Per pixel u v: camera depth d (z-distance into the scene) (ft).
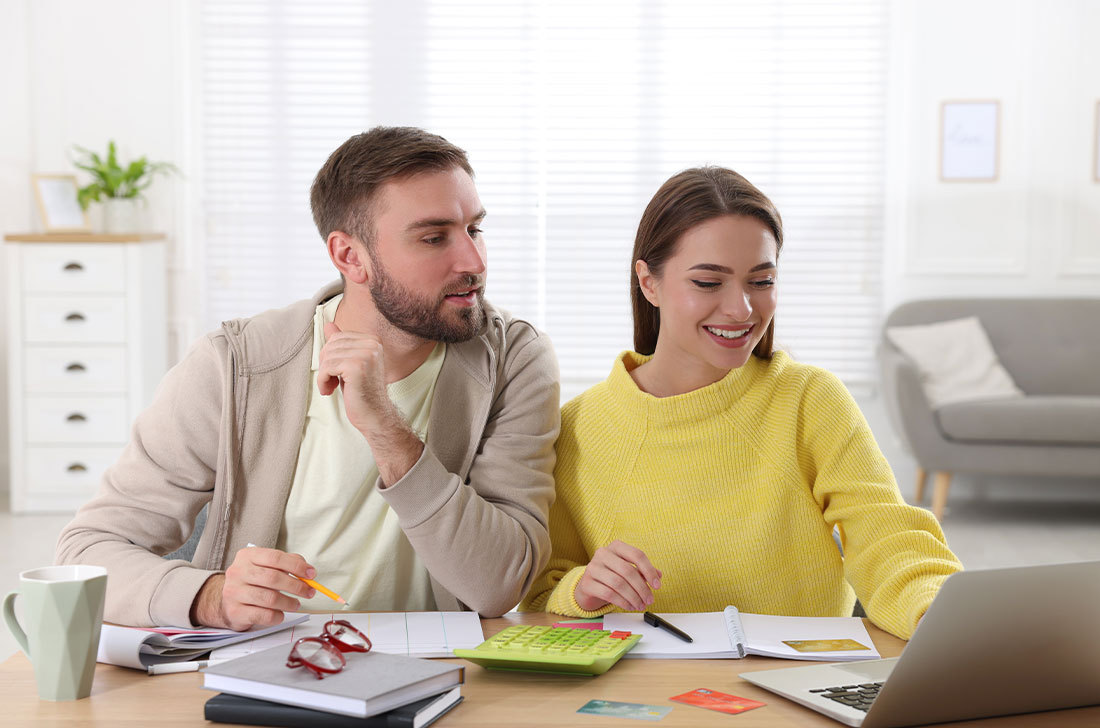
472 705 3.70
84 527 5.10
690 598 5.23
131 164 17.78
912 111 18.48
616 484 5.39
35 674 3.80
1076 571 3.39
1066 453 15.97
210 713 3.54
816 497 5.31
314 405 5.35
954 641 3.35
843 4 18.49
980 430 16.03
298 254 18.97
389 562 5.37
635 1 18.75
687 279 4.99
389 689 3.47
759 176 18.81
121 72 18.57
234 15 18.67
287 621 4.57
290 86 18.81
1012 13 18.24
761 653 4.23
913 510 5.00
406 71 18.88
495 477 5.20
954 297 18.30
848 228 18.70
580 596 4.73
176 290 18.80
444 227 4.93
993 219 18.49
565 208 19.08
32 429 16.62
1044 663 3.53
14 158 18.51
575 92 18.90
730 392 5.29
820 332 18.81
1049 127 18.31
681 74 18.79
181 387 5.28
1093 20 18.12
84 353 16.56
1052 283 18.45
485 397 5.33
